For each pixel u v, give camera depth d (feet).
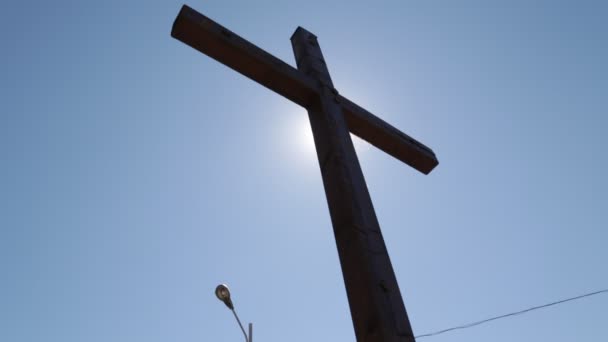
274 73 9.80
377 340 5.97
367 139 11.28
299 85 9.96
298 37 12.10
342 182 7.92
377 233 7.39
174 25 9.38
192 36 9.52
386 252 7.18
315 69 10.79
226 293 28.84
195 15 9.46
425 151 11.86
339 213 7.68
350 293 6.73
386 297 6.41
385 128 11.16
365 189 8.11
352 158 8.59
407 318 6.36
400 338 6.00
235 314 29.01
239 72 9.93
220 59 9.73
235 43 9.58
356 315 6.47
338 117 9.63
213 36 9.43
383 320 6.09
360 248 6.92
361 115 10.69
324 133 9.12
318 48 11.85
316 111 9.87
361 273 6.70
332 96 10.27
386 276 6.74
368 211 7.66
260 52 9.88
